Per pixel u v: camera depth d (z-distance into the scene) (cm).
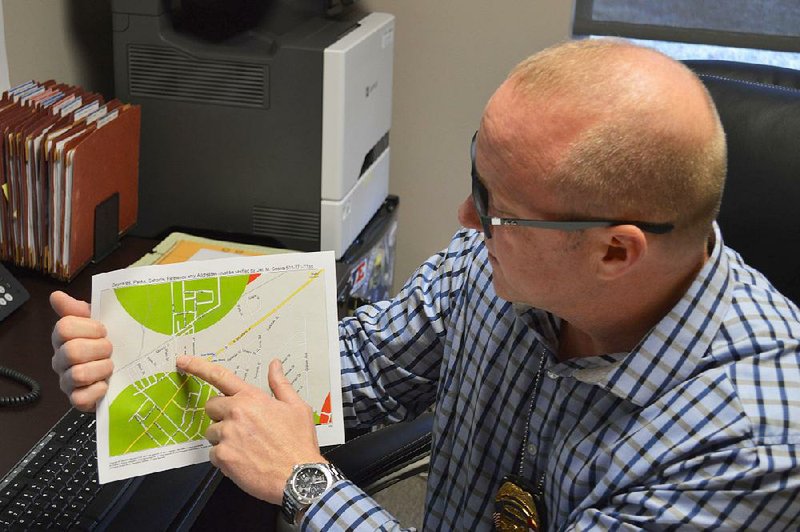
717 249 93
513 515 103
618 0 210
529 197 86
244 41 170
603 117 82
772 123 120
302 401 105
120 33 167
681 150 82
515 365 107
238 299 111
